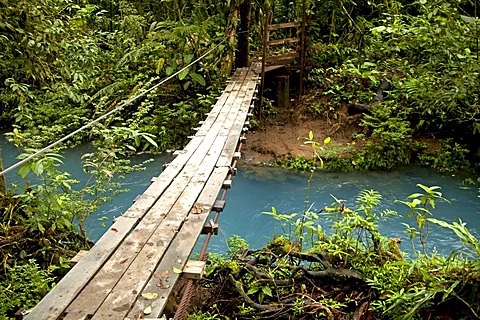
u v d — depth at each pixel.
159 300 1.74
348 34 8.45
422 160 6.12
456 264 2.54
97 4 8.92
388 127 6.43
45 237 2.98
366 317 2.41
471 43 4.87
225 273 2.70
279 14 9.09
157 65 6.90
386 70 7.40
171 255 2.05
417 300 2.31
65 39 4.57
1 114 6.68
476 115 5.91
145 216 2.41
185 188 2.82
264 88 7.64
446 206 4.98
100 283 1.81
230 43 7.32
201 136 4.05
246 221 4.69
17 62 3.77
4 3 3.44
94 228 4.25
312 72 8.00
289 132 6.93
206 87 7.31
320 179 5.70
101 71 7.05
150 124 6.68
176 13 7.65
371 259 2.75
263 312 2.45
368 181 5.64
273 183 5.59
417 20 5.19
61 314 1.62
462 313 2.31
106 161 4.16
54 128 4.20
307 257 2.76
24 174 2.78
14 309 2.45
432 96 5.44
